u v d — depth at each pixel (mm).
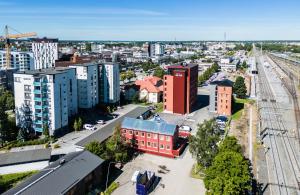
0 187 68688
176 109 135750
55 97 101500
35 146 95625
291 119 129625
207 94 179625
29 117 104250
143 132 90500
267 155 89375
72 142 98562
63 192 57906
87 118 125188
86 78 128500
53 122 102188
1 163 75438
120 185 70750
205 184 63344
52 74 99500
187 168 80250
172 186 70750
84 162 69125
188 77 133250
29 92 102000
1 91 151500
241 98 169875
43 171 65000
